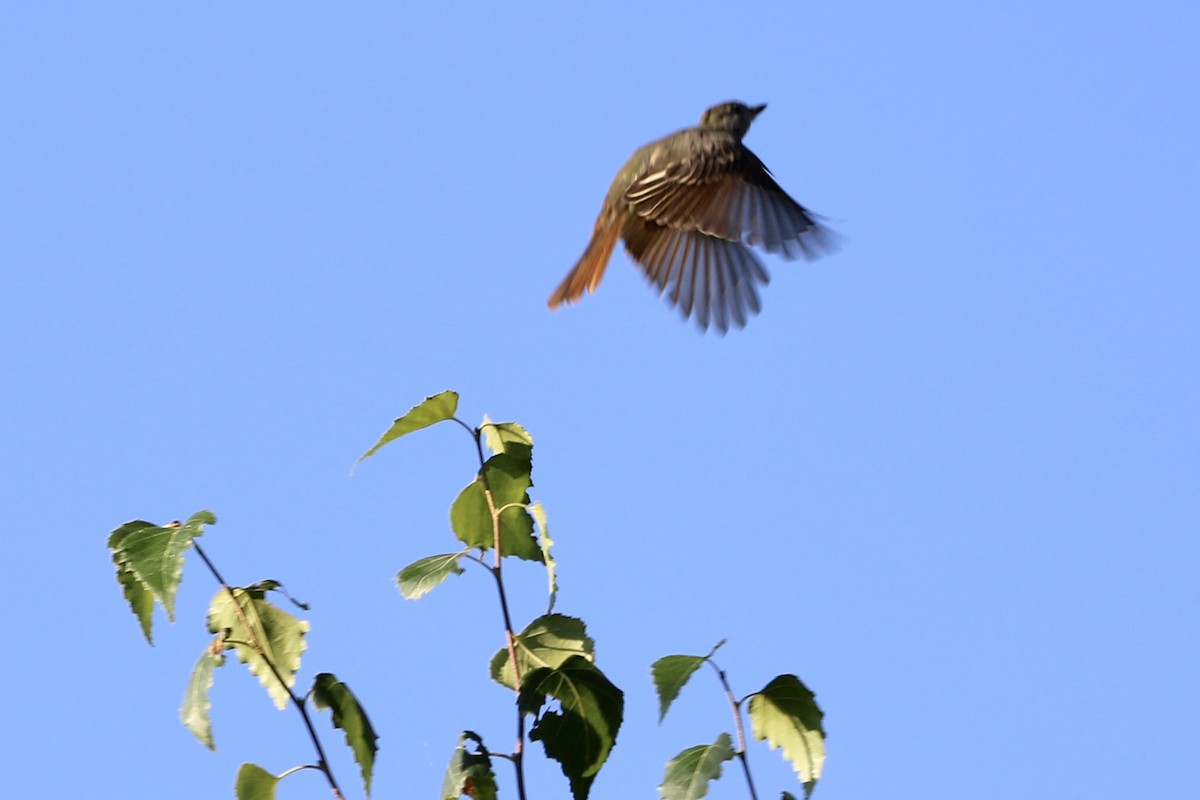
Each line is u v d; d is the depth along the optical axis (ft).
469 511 26.63
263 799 23.30
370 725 23.93
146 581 21.89
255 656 24.43
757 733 22.84
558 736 23.76
